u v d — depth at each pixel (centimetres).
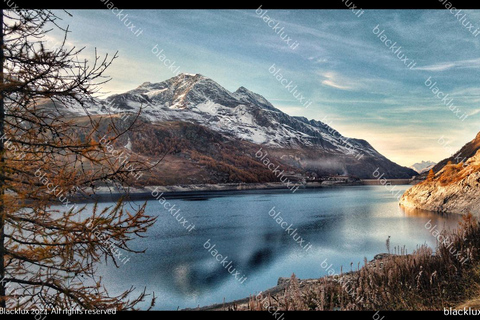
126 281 2283
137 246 3509
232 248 3359
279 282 1898
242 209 7688
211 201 10244
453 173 6103
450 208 5306
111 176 555
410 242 3244
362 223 4822
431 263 1301
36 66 496
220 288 2108
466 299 978
